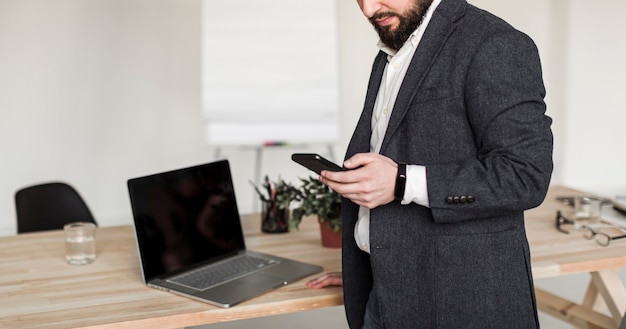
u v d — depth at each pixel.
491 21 1.53
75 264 2.19
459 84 1.51
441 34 1.56
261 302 1.85
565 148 6.09
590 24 6.00
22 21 4.95
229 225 2.27
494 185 1.45
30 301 1.87
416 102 1.57
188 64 5.31
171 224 2.09
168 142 5.36
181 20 5.25
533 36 5.96
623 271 4.24
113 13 5.12
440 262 1.58
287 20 4.66
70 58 5.08
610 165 6.20
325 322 3.50
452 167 1.50
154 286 1.97
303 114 4.73
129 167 5.31
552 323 3.40
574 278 4.14
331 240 2.34
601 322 2.79
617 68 6.10
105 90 5.18
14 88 5.00
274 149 5.55
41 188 3.05
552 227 2.50
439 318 1.59
